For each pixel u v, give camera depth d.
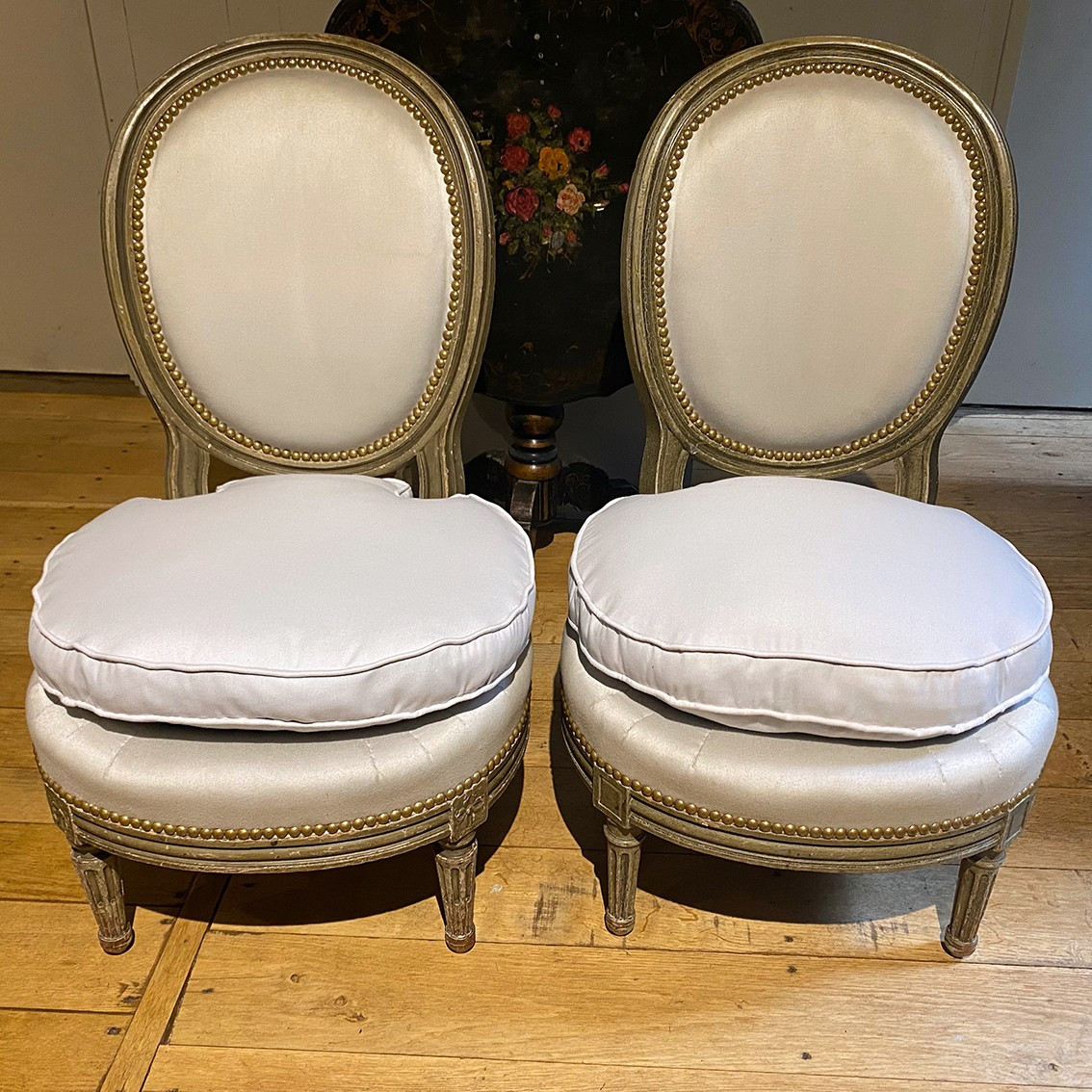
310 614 0.91
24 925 1.14
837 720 0.90
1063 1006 1.06
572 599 1.05
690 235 1.19
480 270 1.22
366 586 0.95
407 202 1.19
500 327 1.59
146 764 0.91
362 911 1.16
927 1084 0.98
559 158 1.49
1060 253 2.34
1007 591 0.97
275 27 1.99
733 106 1.16
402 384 1.26
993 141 1.14
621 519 1.11
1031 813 1.30
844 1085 0.98
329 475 1.19
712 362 1.24
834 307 1.21
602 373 1.64
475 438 2.02
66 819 0.98
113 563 0.98
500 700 1.00
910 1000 1.06
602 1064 1.00
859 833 0.93
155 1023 1.03
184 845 0.93
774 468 1.31
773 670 0.89
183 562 0.97
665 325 1.23
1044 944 1.13
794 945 1.13
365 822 0.94
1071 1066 1.00
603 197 1.51
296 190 1.18
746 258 1.19
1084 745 1.42
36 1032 1.02
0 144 2.22
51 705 0.97
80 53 2.09
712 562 0.98
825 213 1.17
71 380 2.52
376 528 1.04
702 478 2.20
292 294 1.21
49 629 0.93
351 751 0.92
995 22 1.77
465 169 1.19
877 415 1.27
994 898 1.18
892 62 1.14
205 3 1.98
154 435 2.31
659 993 1.07
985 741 0.94
